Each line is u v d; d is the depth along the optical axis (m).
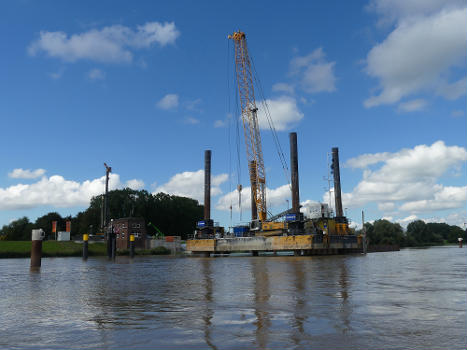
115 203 181.12
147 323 13.73
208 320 13.98
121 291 24.25
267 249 107.12
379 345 10.18
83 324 13.77
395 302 17.16
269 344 10.49
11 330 12.94
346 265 50.91
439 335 11.16
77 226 190.50
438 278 28.62
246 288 24.50
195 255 121.62
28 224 192.12
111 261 76.19
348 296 19.41
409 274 32.91
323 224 110.62
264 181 120.50
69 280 33.06
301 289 23.06
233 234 120.88
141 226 127.69
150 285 27.94
